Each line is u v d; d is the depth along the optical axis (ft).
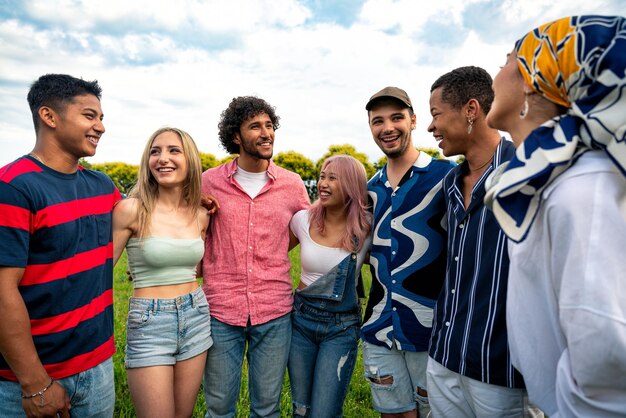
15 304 6.72
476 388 7.22
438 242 9.57
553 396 4.94
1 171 7.00
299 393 10.73
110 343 8.36
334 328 10.30
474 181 8.27
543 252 4.57
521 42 5.09
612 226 3.89
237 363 10.54
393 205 9.95
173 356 9.37
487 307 7.12
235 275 10.53
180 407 9.53
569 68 4.34
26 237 6.88
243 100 11.21
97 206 8.16
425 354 9.51
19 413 7.18
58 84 7.54
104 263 8.21
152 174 9.63
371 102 10.21
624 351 3.69
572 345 3.97
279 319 10.65
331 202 10.43
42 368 6.98
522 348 5.08
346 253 10.42
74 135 7.56
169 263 9.27
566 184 4.17
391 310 9.66
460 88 8.13
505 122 5.46
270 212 10.89
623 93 3.91
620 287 3.82
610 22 4.21
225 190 11.03
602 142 3.98
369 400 12.93
